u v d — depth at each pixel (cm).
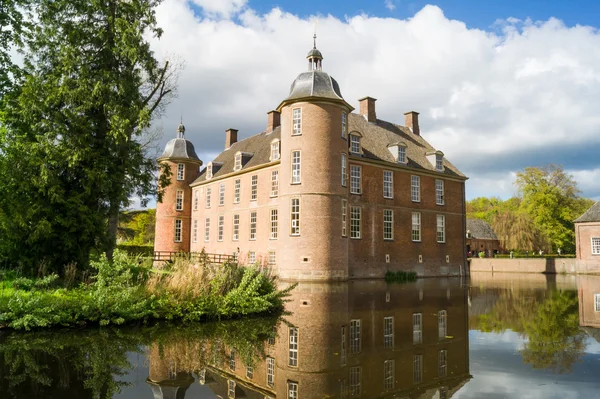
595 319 1324
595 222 3797
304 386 698
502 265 4206
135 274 1655
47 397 630
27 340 992
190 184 4631
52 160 1698
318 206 2669
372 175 3203
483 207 10244
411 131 3975
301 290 2145
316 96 2702
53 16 1872
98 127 1888
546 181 5475
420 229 3459
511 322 1268
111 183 1823
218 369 791
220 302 1303
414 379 728
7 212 1695
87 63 1866
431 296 1945
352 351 919
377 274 3125
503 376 745
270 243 3244
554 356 879
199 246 4381
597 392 652
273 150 3297
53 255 1731
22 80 1959
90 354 877
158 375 753
